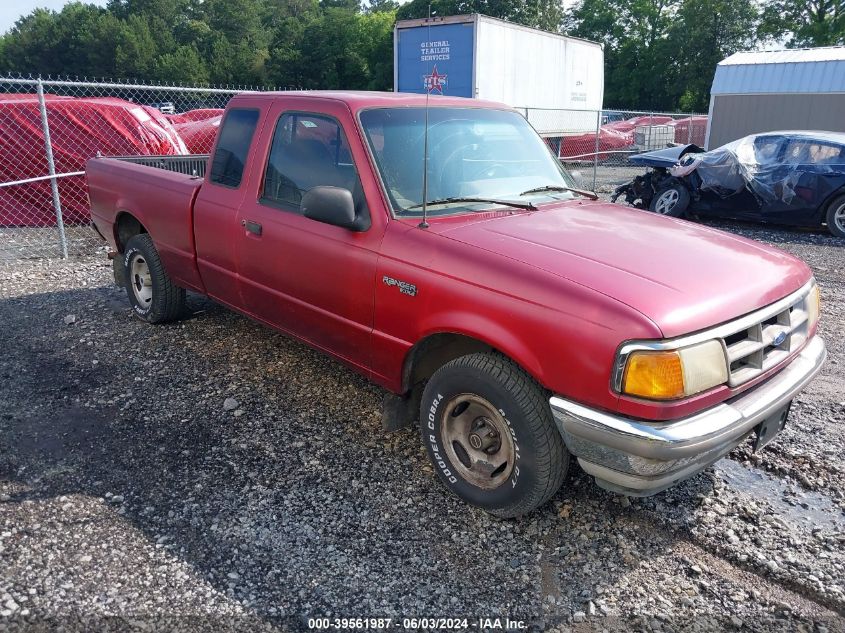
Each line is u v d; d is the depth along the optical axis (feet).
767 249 11.62
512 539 10.20
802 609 8.91
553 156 15.02
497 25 60.44
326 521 10.52
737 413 9.08
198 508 10.75
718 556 9.93
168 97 139.64
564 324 9.00
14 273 24.81
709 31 166.71
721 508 11.00
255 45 299.38
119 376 15.62
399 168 11.98
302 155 13.10
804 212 34.73
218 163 15.28
